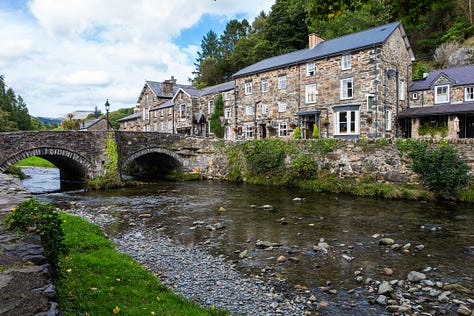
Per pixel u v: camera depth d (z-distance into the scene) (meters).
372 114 25.14
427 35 49.75
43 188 24.42
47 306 2.74
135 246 10.12
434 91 27.08
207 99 40.91
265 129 33.59
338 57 27.28
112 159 24.59
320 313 6.14
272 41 49.94
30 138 21.88
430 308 6.29
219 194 20.50
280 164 23.64
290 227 12.29
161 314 5.05
